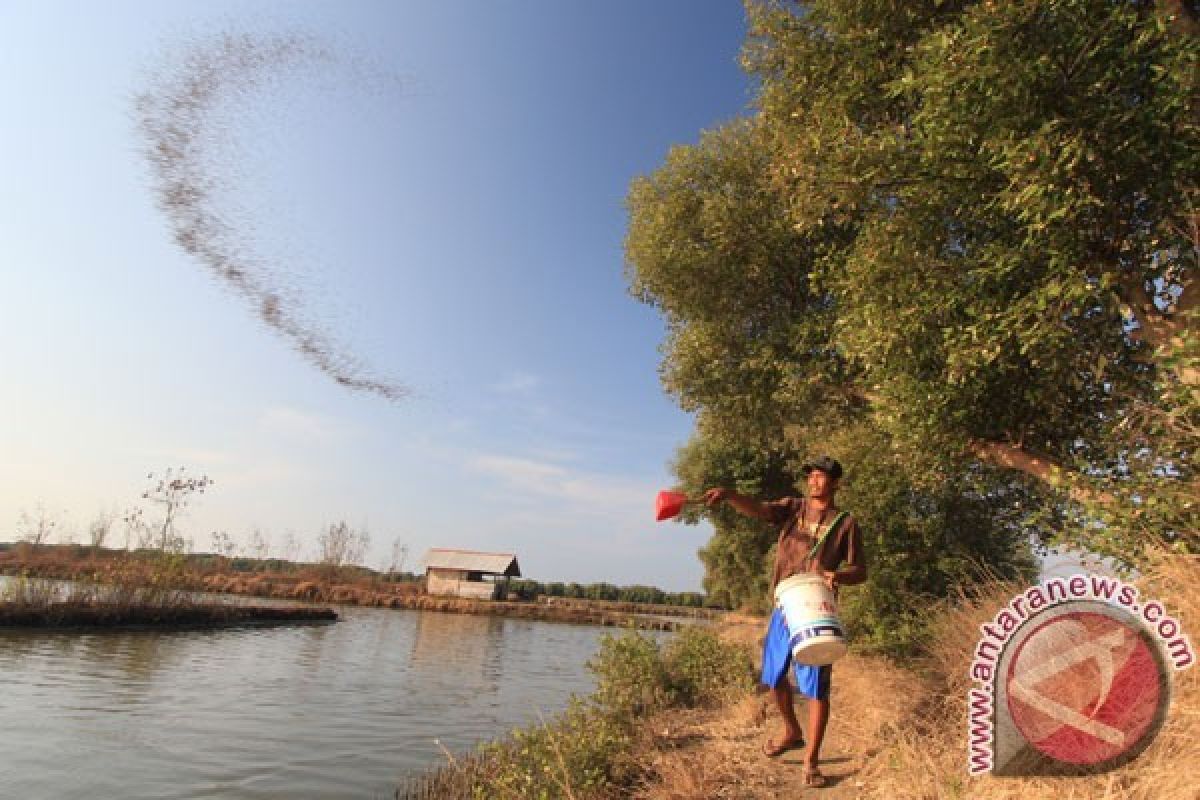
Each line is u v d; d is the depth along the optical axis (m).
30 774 7.55
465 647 25.61
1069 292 4.11
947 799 3.58
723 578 35.59
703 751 5.73
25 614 18.55
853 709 6.30
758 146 8.84
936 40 4.47
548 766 5.38
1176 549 3.43
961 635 5.14
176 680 13.86
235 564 53.44
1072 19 4.04
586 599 71.88
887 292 5.27
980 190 4.87
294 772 8.31
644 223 9.88
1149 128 4.00
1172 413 3.62
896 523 7.70
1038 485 5.81
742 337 9.31
